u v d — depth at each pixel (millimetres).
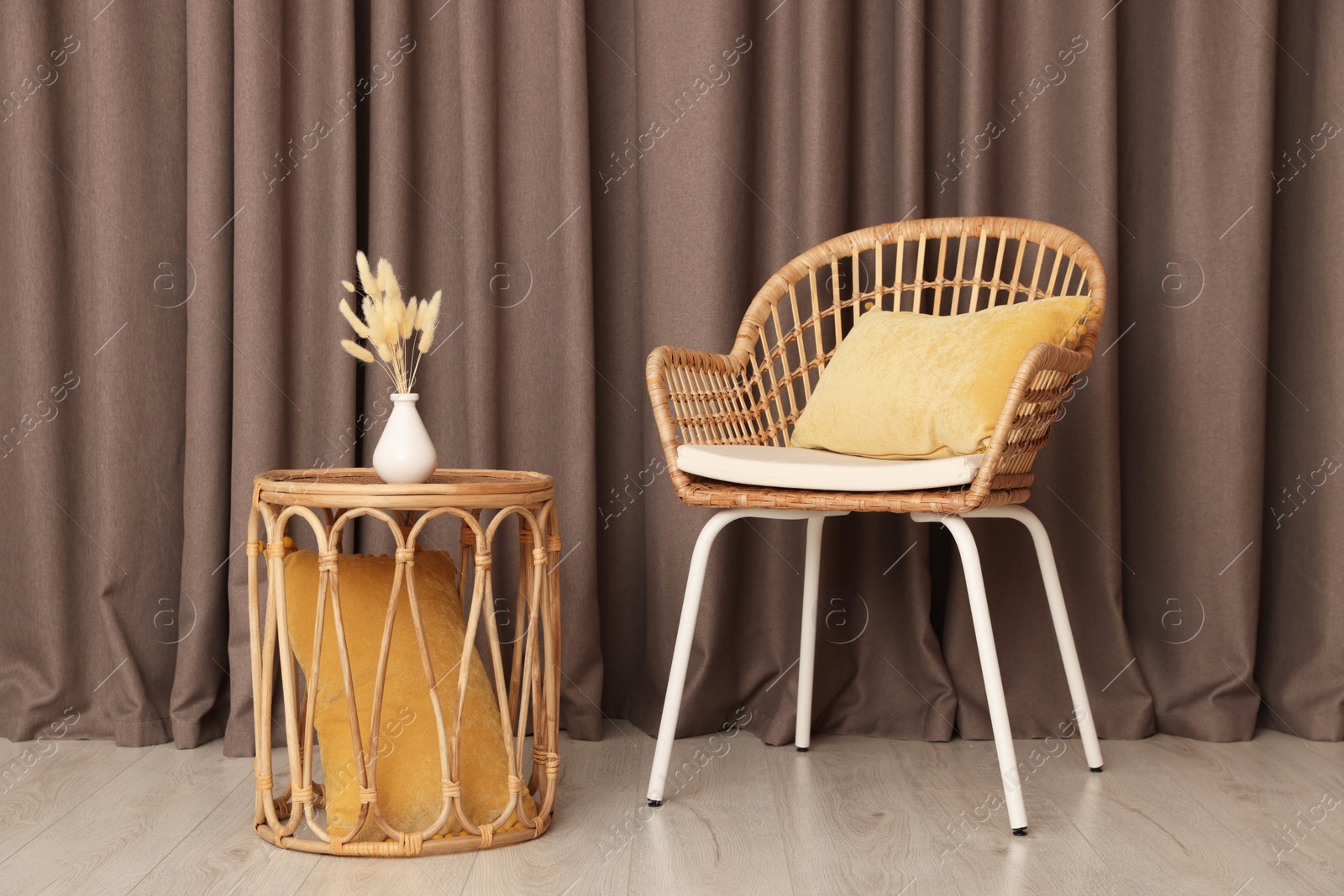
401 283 1926
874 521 1972
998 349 1563
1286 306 1982
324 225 1912
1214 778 1670
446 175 1986
